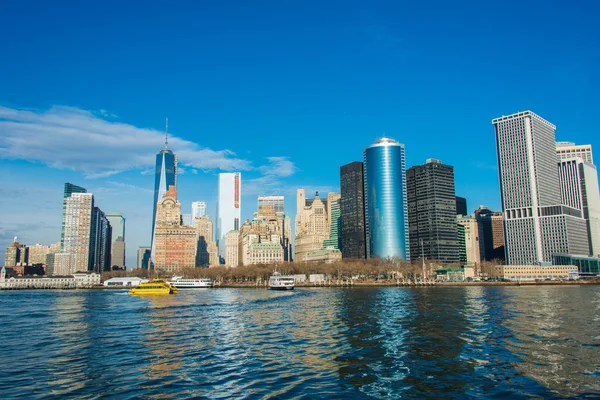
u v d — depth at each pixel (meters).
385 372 63.81
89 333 102.75
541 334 93.38
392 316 128.38
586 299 192.62
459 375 61.94
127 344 87.88
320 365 68.25
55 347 85.44
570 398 52.41
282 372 64.38
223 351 79.75
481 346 81.38
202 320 125.62
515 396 53.12
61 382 60.19
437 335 93.50
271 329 105.88
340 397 52.94
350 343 85.69
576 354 74.19
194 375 63.19
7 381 60.84
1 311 162.88
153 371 65.69
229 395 54.00
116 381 60.47
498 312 136.00
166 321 124.31
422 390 55.47
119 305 187.38
